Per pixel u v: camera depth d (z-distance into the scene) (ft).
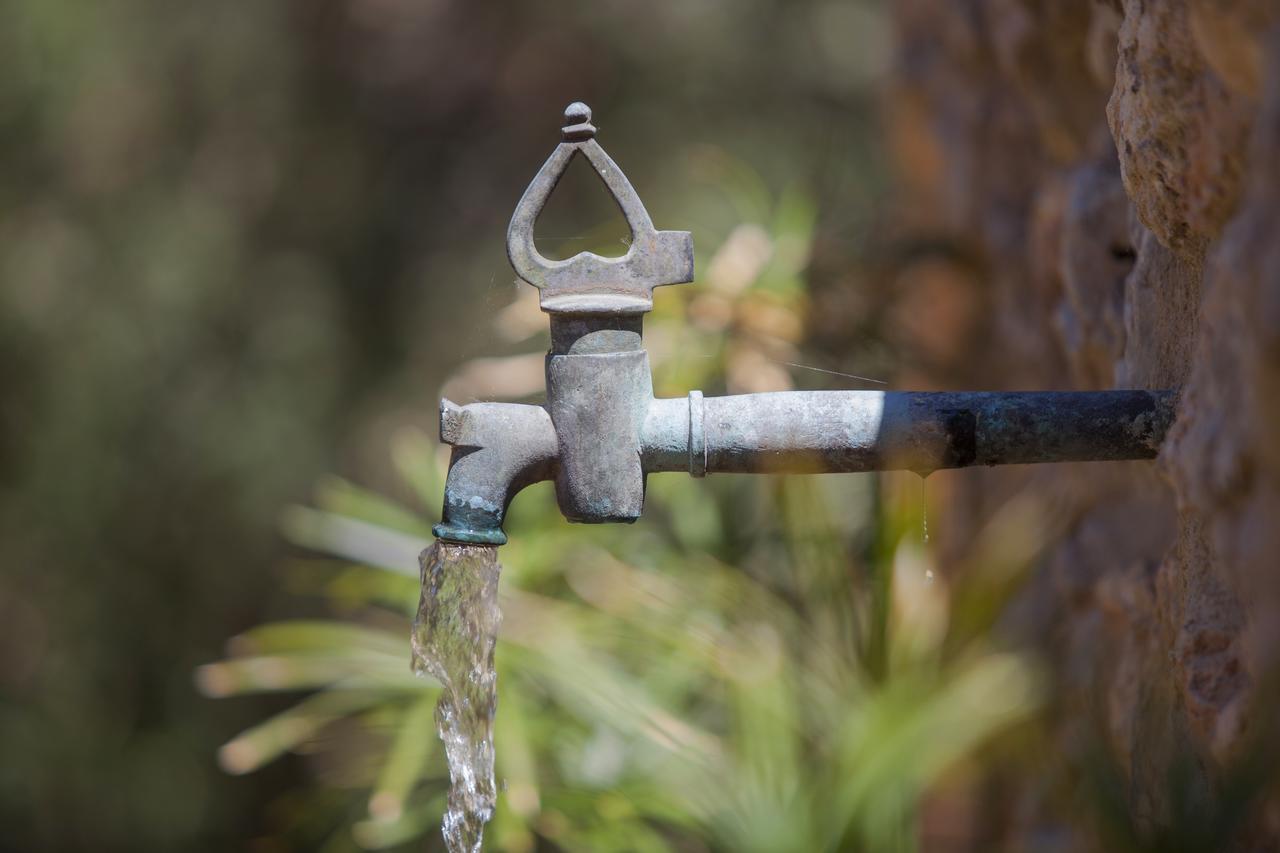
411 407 14.19
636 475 3.57
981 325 4.81
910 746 4.08
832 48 13.64
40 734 13.92
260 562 13.99
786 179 12.85
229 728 14.19
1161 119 3.45
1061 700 4.18
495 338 4.62
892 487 4.38
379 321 14.66
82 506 13.83
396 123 15.12
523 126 14.97
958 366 4.83
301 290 14.44
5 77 13.47
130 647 14.08
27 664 14.02
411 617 4.71
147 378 13.88
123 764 14.01
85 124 13.94
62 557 13.92
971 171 4.81
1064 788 4.09
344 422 14.30
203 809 13.97
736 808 4.16
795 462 3.56
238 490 13.97
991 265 4.74
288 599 13.96
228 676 4.63
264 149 14.67
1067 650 4.21
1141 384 3.72
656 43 14.11
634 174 13.67
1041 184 4.46
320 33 15.03
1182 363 3.56
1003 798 4.48
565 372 3.56
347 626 4.74
